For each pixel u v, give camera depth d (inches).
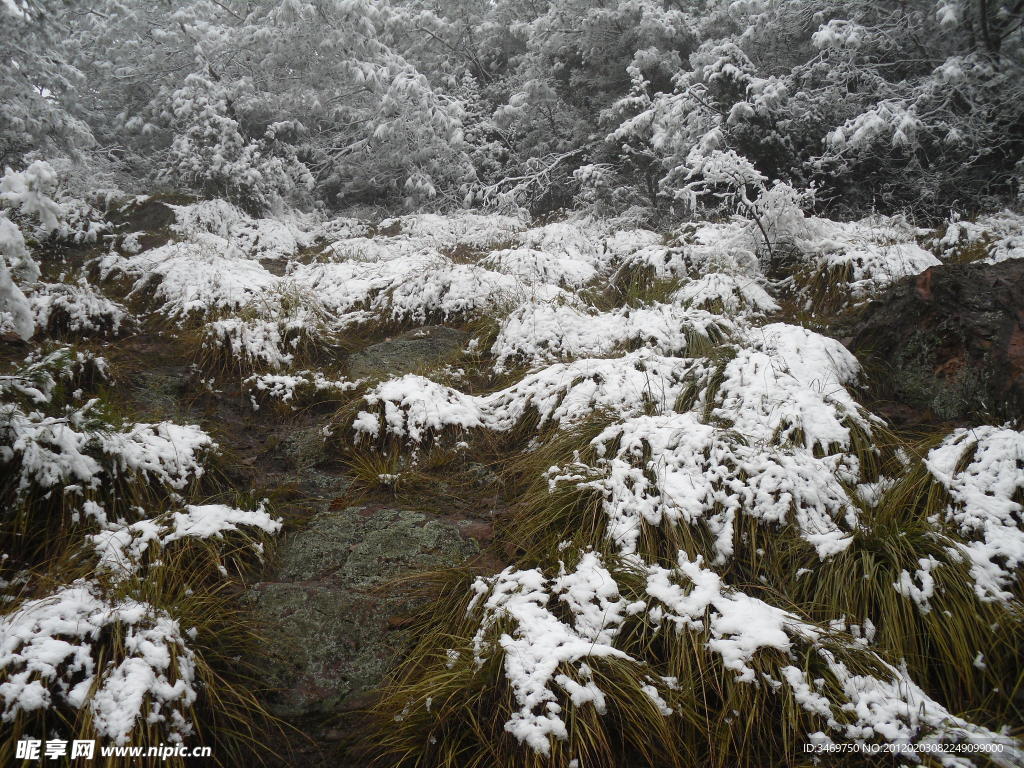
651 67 408.5
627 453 138.8
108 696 86.0
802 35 393.7
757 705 90.3
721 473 127.6
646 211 376.8
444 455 161.5
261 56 437.1
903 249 227.0
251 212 406.6
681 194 306.2
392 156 443.5
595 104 453.7
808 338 169.0
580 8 438.0
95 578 105.6
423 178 441.4
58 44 403.2
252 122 460.1
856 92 352.8
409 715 94.4
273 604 113.3
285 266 338.6
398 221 411.2
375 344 228.8
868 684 90.7
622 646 100.3
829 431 137.6
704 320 200.4
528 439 166.9
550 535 124.7
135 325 227.6
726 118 335.3
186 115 406.6
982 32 317.1
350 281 273.0
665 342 195.6
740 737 88.9
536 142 488.7
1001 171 328.8
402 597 116.9
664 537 120.0
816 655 95.1
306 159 502.9
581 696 88.1
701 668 94.5
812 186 315.9
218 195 395.2
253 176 392.2
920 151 336.2
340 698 99.7
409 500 147.7
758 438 137.9
